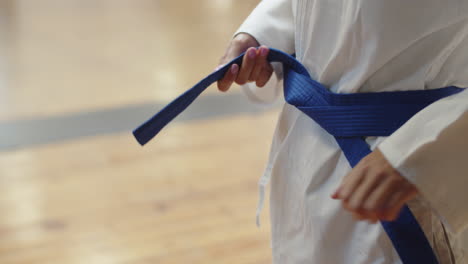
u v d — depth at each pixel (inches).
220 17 219.1
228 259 83.1
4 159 111.2
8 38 189.5
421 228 34.7
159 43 187.2
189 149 115.4
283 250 43.4
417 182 29.5
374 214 29.4
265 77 43.3
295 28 39.9
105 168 108.1
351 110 35.9
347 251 38.0
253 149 116.0
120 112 132.8
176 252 84.5
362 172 30.1
